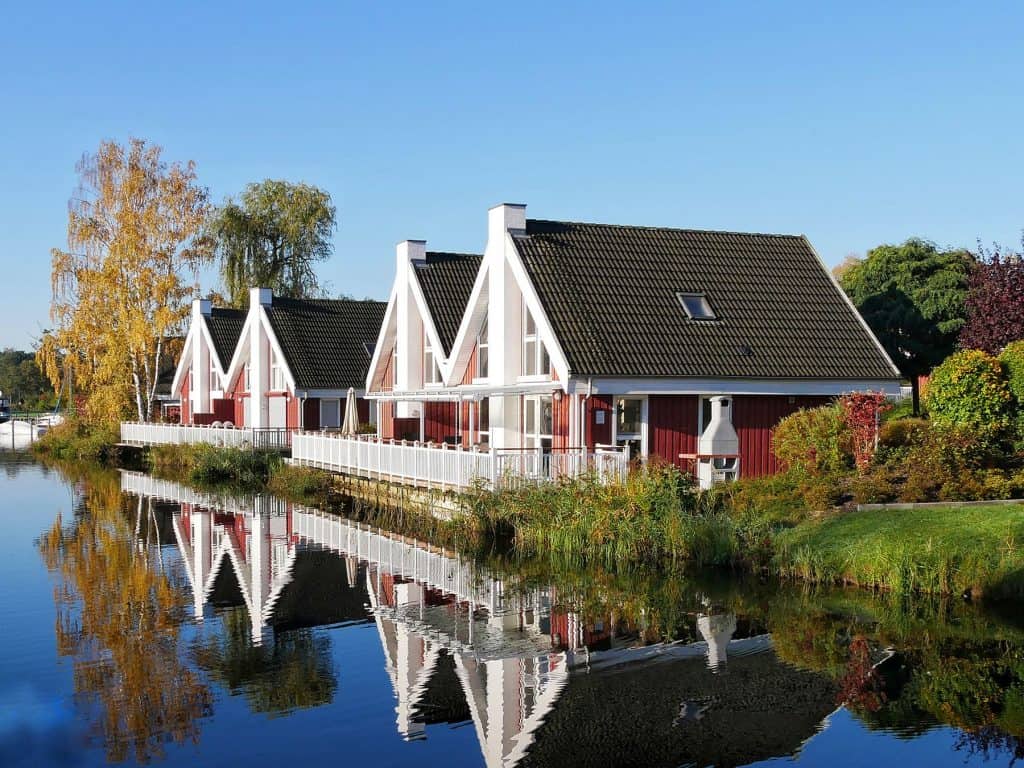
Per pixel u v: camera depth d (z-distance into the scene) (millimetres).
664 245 26078
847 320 25516
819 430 19953
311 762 9406
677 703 10836
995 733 9914
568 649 12961
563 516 18891
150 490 33219
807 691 11125
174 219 50719
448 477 22188
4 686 11664
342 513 27078
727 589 15820
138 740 10008
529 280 23406
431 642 13422
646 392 22016
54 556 20297
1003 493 17531
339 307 43156
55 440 52938
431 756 9523
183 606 15672
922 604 14547
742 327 24172
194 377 49000
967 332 27156
